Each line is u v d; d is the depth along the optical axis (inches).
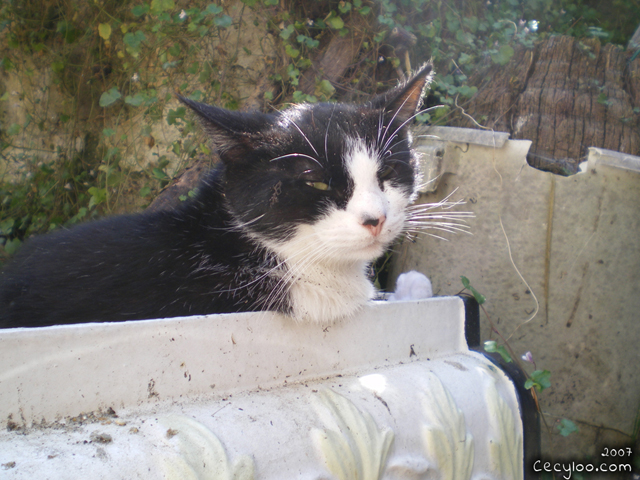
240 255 14.8
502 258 19.2
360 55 23.0
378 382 12.7
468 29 25.1
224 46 23.3
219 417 10.8
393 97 15.8
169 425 10.4
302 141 14.4
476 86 23.4
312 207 14.4
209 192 15.8
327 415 11.6
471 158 19.3
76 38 27.3
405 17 23.5
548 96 21.1
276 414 11.2
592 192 18.4
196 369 11.1
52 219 26.4
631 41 23.5
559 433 18.6
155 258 14.8
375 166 14.8
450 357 14.5
